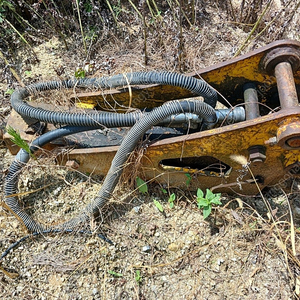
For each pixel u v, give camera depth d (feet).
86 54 3.89
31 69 3.78
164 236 2.70
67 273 2.54
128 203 2.81
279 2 4.57
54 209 2.81
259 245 2.65
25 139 2.65
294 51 2.43
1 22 3.73
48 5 4.09
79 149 2.64
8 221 2.72
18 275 2.52
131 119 2.44
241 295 2.48
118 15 4.22
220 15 4.50
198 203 2.59
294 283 2.51
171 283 2.53
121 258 2.62
